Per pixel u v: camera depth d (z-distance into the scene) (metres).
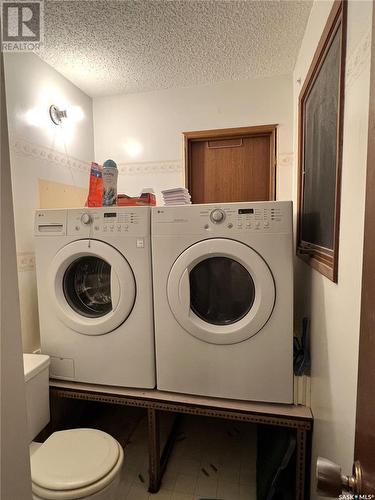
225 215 1.21
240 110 2.10
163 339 1.30
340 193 0.84
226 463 1.46
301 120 1.61
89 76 1.96
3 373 0.43
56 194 1.84
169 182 2.25
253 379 1.22
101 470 0.98
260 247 1.19
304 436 1.14
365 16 0.66
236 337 1.21
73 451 1.06
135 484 1.34
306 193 1.48
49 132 1.79
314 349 1.19
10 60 1.48
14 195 1.50
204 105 2.15
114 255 1.30
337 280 0.86
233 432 1.70
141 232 1.29
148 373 1.33
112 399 1.33
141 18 1.41
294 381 1.26
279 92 2.04
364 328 0.47
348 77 0.78
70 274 1.46
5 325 0.43
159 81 2.07
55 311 1.40
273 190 2.10
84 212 1.35
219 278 1.34
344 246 0.80
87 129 2.23
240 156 2.23
